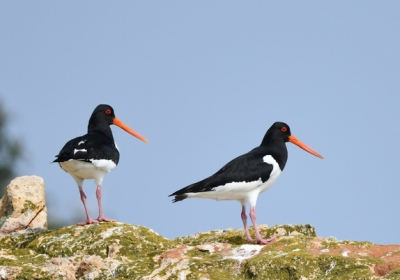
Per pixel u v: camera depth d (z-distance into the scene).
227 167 16.67
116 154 18.22
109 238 15.38
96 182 17.95
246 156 16.92
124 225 16.03
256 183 16.64
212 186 16.39
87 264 14.00
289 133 17.83
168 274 13.38
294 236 14.71
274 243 14.28
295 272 12.94
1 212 17.88
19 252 15.59
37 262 14.65
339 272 12.79
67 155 17.20
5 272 13.96
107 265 14.08
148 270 13.77
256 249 14.10
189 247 14.48
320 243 13.95
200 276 13.18
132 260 14.49
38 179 18.03
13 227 17.16
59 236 15.93
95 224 16.34
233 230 17.55
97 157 17.59
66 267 14.02
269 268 13.11
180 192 16.53
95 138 18.08
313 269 12.96
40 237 16.09
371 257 13.12
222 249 14.26
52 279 13.69
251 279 13.12
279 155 17.34
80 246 15.38
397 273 12.35
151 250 15.06
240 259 13.62
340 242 13.95
